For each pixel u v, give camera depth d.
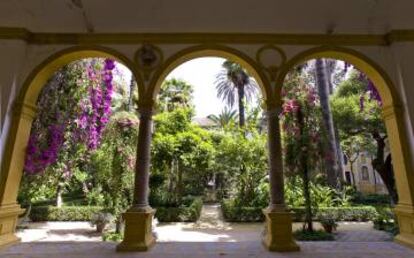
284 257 4.15
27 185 6.43
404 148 4.86
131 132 7.95
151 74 5.20
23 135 5.09
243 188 12.09
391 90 5.07
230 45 5.32
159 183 12.88
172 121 13.37
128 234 4.61
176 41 5.32
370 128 11.27
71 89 6.35
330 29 5.31
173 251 4.48
